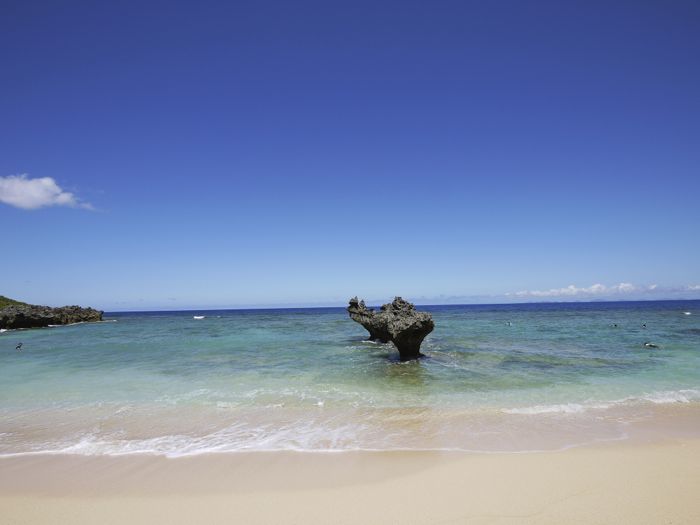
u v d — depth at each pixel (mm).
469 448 9102
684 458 8359
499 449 9023
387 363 20969
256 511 6488
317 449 9148
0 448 9555
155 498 7027
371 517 6191
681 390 14398
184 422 11312
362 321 32250
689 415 11570
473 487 7129
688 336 31859
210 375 17922
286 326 53750
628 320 54469
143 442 9812
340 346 28844
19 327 57375
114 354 25391
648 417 11391
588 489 6965
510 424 10812
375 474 7785
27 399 13867
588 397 13547
